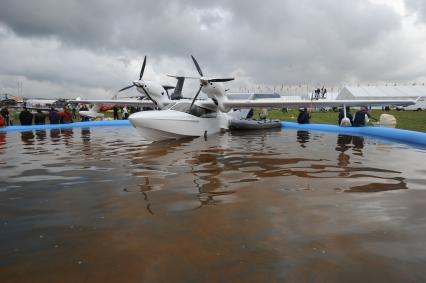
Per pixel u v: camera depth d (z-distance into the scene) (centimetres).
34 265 255
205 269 246
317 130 1638
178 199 423
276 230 319
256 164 671
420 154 806
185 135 1222
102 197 435
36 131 1580
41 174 583
